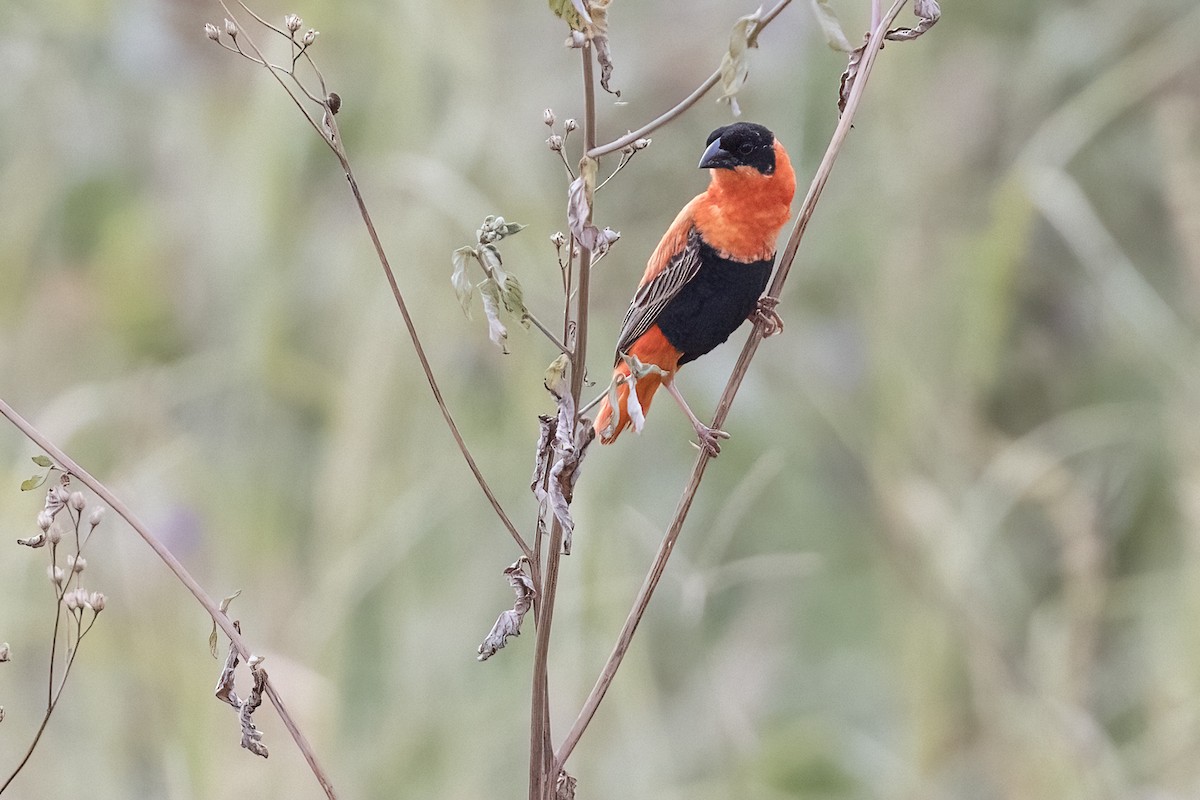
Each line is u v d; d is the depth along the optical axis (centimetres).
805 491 1234
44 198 1236
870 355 1204
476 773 967
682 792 1080
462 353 983
